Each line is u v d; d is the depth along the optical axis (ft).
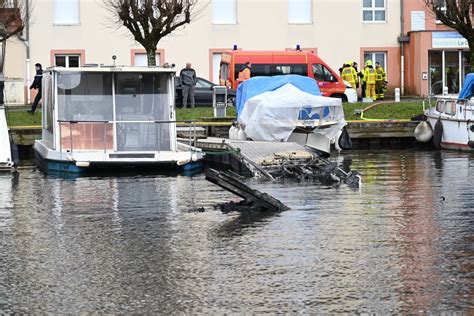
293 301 51.78
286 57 189.26
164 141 125.49
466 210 82.79
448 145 154.71
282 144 128.36
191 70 176.86
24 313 50.39
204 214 82.48
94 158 120.16
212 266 60.49
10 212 86.07
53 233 74.13
